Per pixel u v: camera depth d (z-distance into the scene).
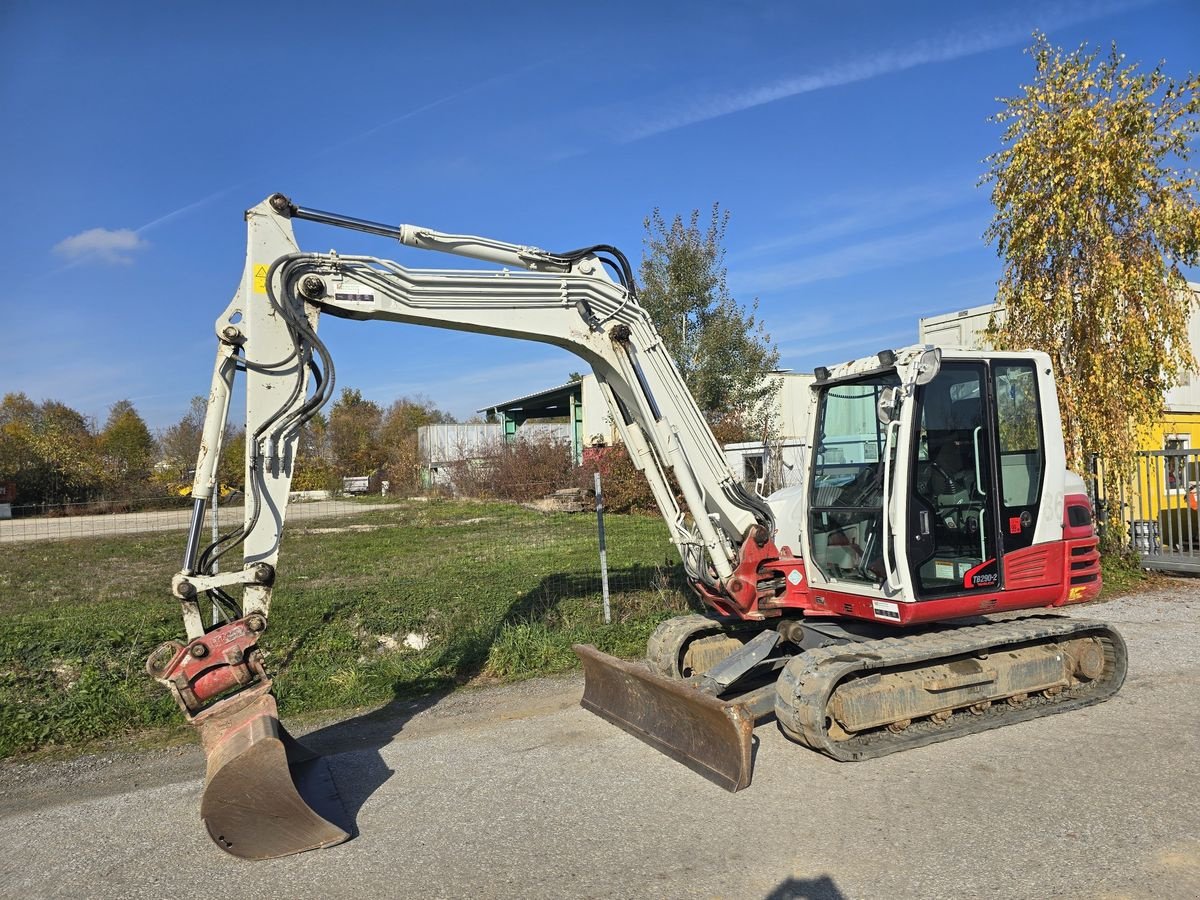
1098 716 5.92
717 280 19.23
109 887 4.00
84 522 24.62
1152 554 11.30
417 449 33.53
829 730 5.31
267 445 4.80
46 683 6.98
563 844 4.26
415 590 9.95
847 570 6.15
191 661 4.47
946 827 4.28
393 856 4.20
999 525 5.94
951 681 5.59
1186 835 4.11
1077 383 11.21
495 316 5.36
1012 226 11.55
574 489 22.83
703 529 5.93
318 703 6.98
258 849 4.24
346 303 4.95
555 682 7.38
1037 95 11.16
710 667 6.48
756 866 3.95
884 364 5.75
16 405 48.19
